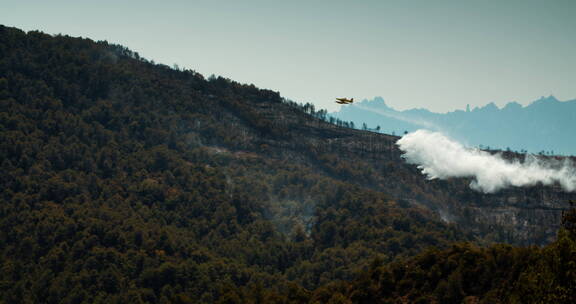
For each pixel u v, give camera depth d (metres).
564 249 115.69
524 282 130.00
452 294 175.50
